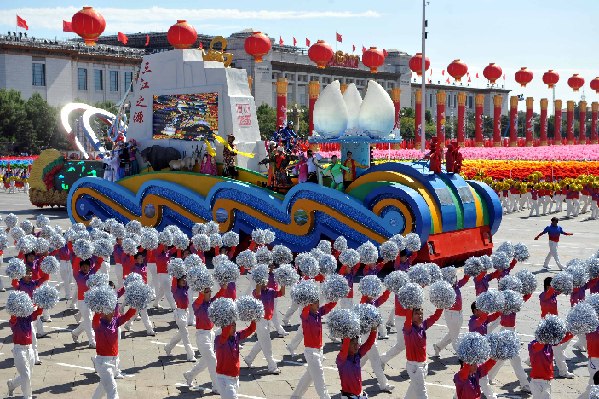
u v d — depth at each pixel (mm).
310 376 13578
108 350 13203
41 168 50438
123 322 13508
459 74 99375
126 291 13758
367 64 65250
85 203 35062
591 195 45188
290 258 19234
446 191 27516
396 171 27750
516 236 37000
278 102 56312
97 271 21156
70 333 19250
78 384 15117
